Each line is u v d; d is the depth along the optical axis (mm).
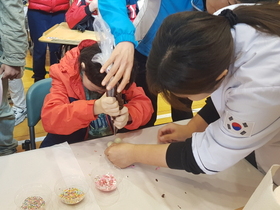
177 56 574
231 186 925
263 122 661
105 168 938
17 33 1366
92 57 1012
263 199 530
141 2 1458
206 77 592
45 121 1092
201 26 576
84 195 804
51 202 780
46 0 2574
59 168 907
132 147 952
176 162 840
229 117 704
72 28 2326
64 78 1163
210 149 766
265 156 945
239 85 684
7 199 774
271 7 681
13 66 1449
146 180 911
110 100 939
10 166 891
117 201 812
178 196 861
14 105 2354
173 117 1798
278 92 611
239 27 665
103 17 1001
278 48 630
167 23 612
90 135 1331
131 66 917
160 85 638
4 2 1285
